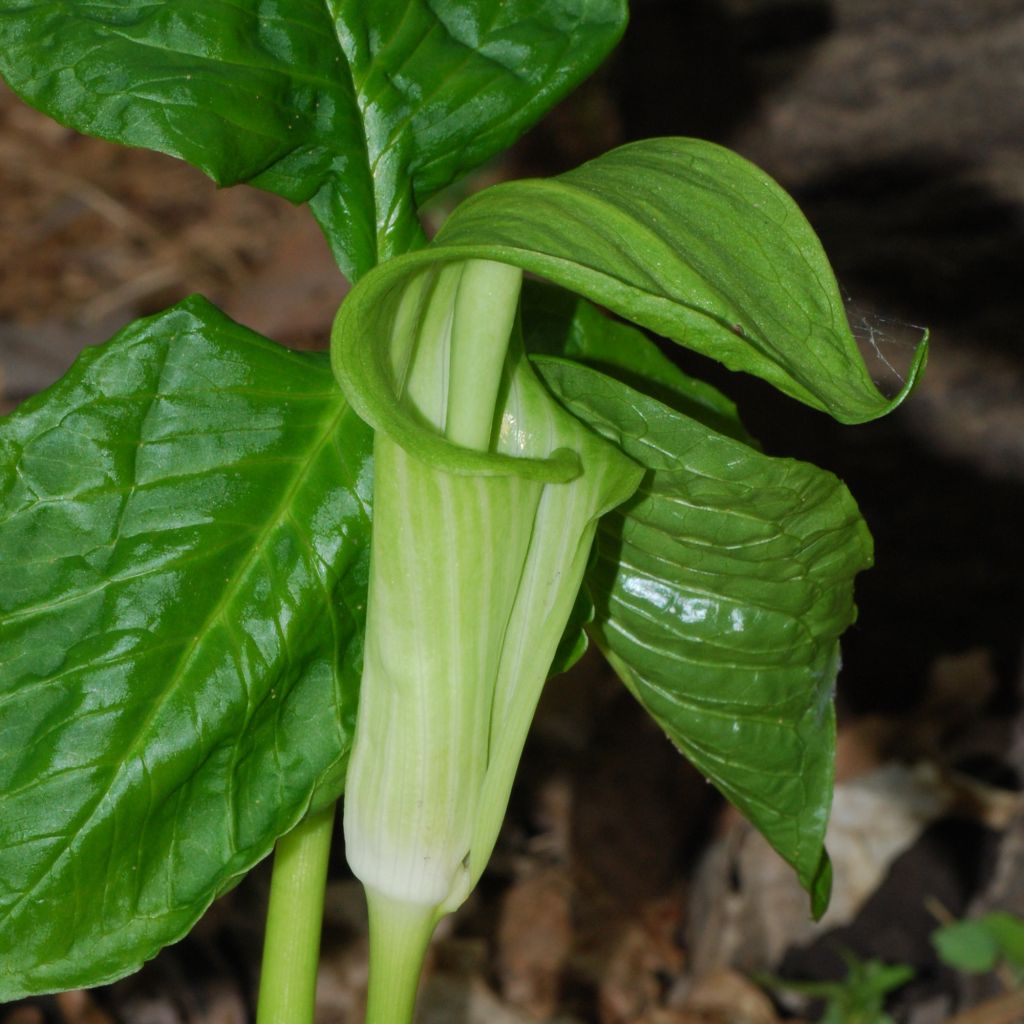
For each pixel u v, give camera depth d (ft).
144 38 1.51
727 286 1.38
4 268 4.56
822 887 1.72
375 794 1.47
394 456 1.44
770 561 1.57
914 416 2.74
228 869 1.50
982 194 2.66
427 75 1.55
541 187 1.39
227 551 1.50
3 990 1.48
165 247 4.73
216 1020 2.47
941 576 2.82
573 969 2.78
